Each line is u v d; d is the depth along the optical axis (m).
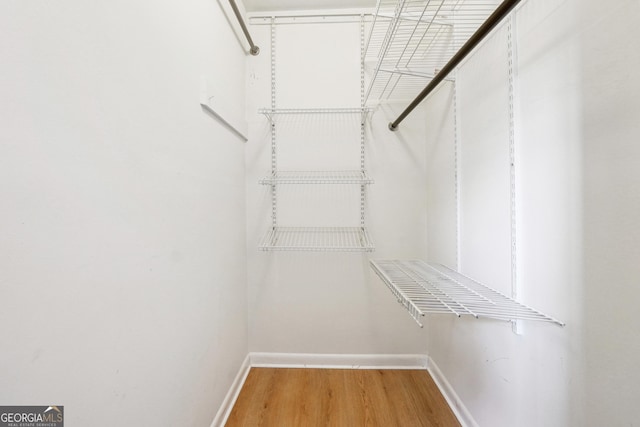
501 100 0.89
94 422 0.53
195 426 0.95
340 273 1.65
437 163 1.44
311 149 1.64
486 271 0.99
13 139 0.39
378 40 1.57
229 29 1.32
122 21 0.60
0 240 0.38
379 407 1.30
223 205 1.25
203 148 1.03
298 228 1.65
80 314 0.50
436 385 1.47
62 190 0.47
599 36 0.56
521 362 0.82
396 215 1.65
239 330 1.47
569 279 0.64
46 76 0.44
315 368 1.63
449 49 1.29
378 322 1.64
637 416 0.51
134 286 0.65
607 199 0.55
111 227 0.57
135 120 0.65
